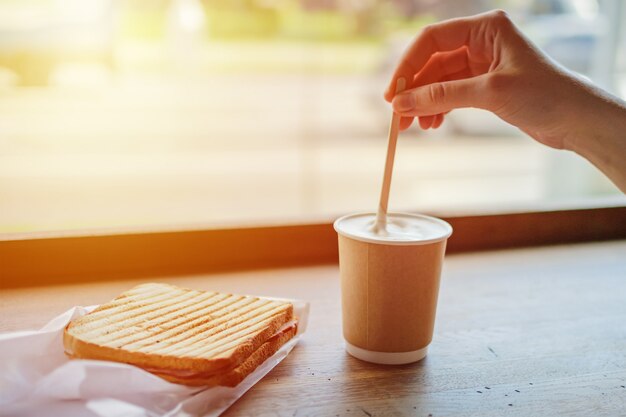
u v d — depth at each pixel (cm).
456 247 82
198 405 47
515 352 58
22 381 49
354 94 369
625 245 85
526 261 79
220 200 208
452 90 55
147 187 219
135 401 47
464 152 282
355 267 54
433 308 55
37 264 70
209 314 56
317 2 381
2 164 232
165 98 336
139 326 53
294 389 52
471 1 277
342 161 264
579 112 55
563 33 269
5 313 62
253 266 76
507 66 56
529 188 218
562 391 52
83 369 47
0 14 242
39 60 256
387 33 341
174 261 74
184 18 367
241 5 383
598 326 63
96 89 312
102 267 72
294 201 209
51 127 270
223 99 345
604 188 160
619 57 154
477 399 51
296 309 59
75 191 208
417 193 212
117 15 319
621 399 52
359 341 55
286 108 339
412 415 49
